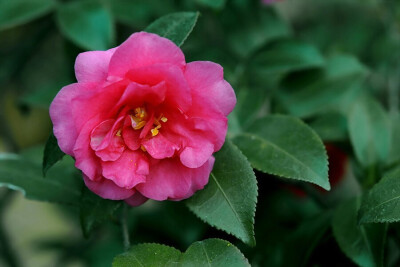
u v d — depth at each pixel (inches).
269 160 24.9
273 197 29.0
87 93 22.0
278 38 28.8
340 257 26.8
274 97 28.7
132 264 23.5
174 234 30.5
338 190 32.6
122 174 22.8
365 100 27.5
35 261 39.0
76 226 33.3
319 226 26.3
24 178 26.2
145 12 29.7
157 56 22.4
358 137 27.1
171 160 23.1
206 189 23.7
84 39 27.9
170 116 23.0
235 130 26.1
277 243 28.6
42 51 33.6
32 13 28.3
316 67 28.6
